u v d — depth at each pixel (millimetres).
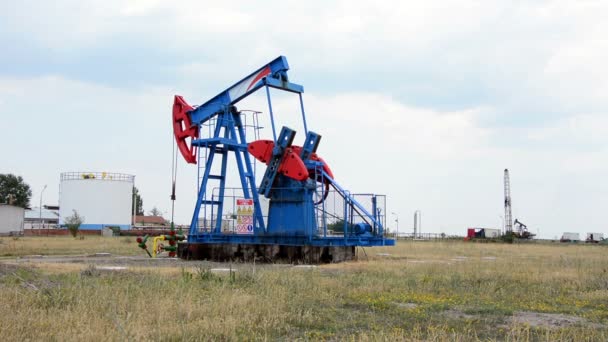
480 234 106750
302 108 28531
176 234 32844
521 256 33219
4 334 8195
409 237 100500
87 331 8375
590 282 16812
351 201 26891
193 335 8727
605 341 9062
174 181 31094
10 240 53906
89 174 90250
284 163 27047
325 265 22906
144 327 8914
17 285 12547
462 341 8875
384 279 16406
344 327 9992
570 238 132500
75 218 76688
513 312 11711
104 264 22219
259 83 28312
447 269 20094
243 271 16656
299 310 11039
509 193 145750
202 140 29750
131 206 93500
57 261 23766
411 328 9984
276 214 27312
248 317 10133
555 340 8922
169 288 12977
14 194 138125
